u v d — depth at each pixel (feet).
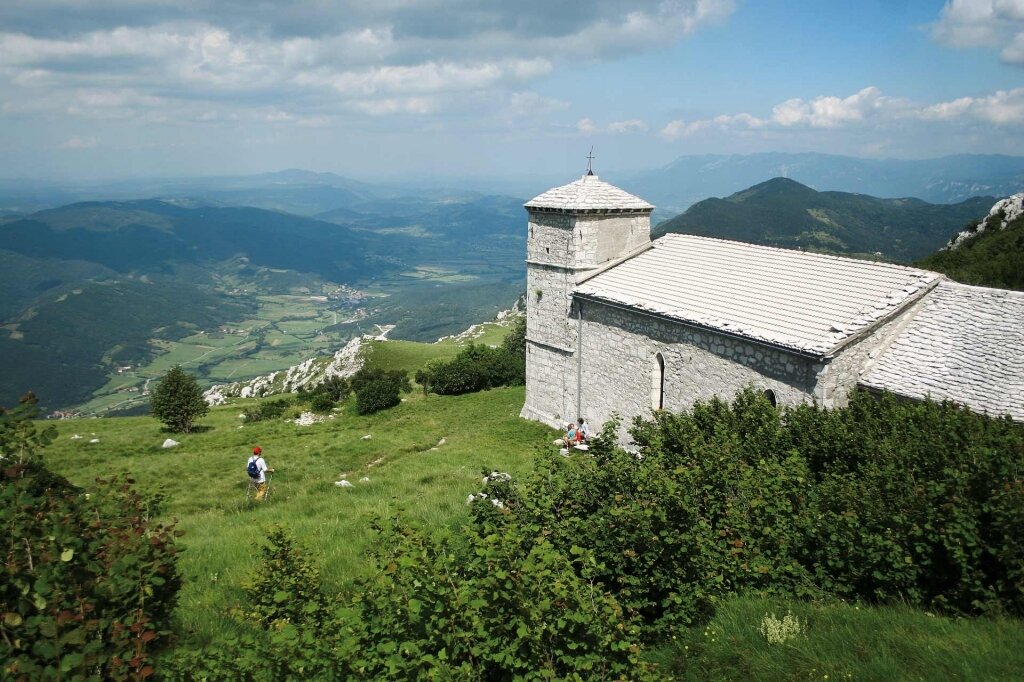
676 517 36.06
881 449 45.27
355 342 320.09
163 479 94.84
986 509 34.12
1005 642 28.91
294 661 25.22
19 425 29.58
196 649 30.30
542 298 114.21
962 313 71.46
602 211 105.29
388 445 110.73
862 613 32.50
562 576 27.55
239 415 172.04
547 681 24.30
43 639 23.84
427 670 23.86
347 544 51.08
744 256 96.12
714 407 65.41
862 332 69.51
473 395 161.27
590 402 106.52
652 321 91.86
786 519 38.42
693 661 29.89
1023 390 60.29
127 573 27.40
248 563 47.88
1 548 25.22
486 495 43.55
